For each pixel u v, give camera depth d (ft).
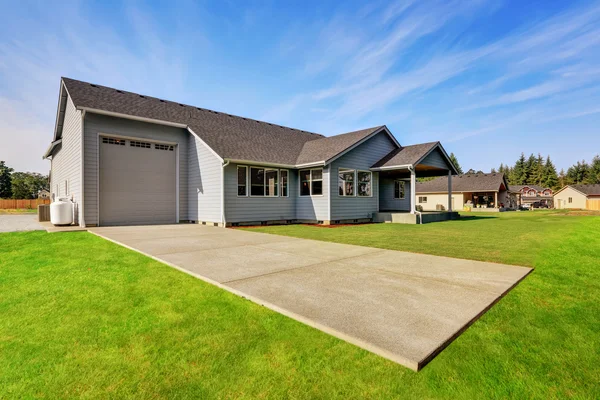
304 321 8.86
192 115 50.14
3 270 15.28
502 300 10.91
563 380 6.15
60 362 6.86
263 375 6.34
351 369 6.54
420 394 5.72
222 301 10.78
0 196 167.84
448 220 53.93
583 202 154.10
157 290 12.07
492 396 5.67
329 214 43.14
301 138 62.34
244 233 31.73
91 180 37.35
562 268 15.69
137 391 5.84
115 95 44.50
